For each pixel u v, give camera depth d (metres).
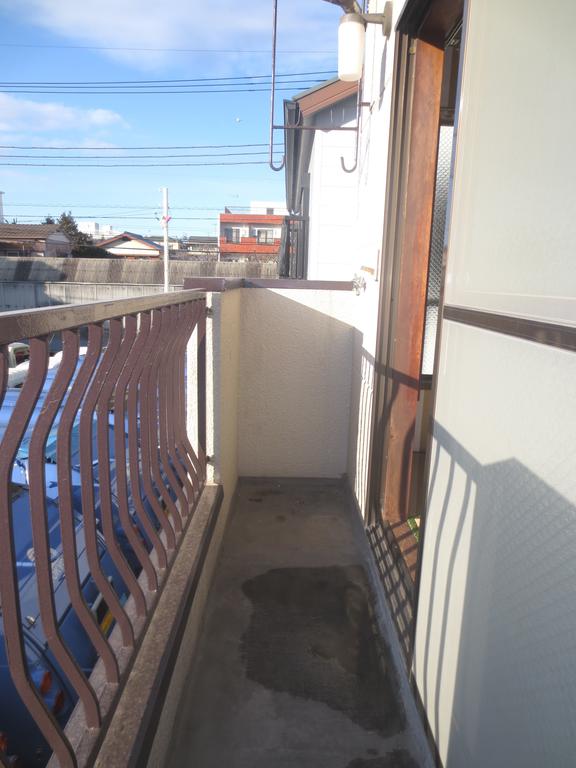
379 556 2.52
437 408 1.48
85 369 0.98
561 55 0.84
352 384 3.69
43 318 0.74
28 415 0.76
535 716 0.88
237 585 2.57
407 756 1.64
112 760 1.04
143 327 1.34
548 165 0.87
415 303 2.56
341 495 3.72
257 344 3.72
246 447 3.85
